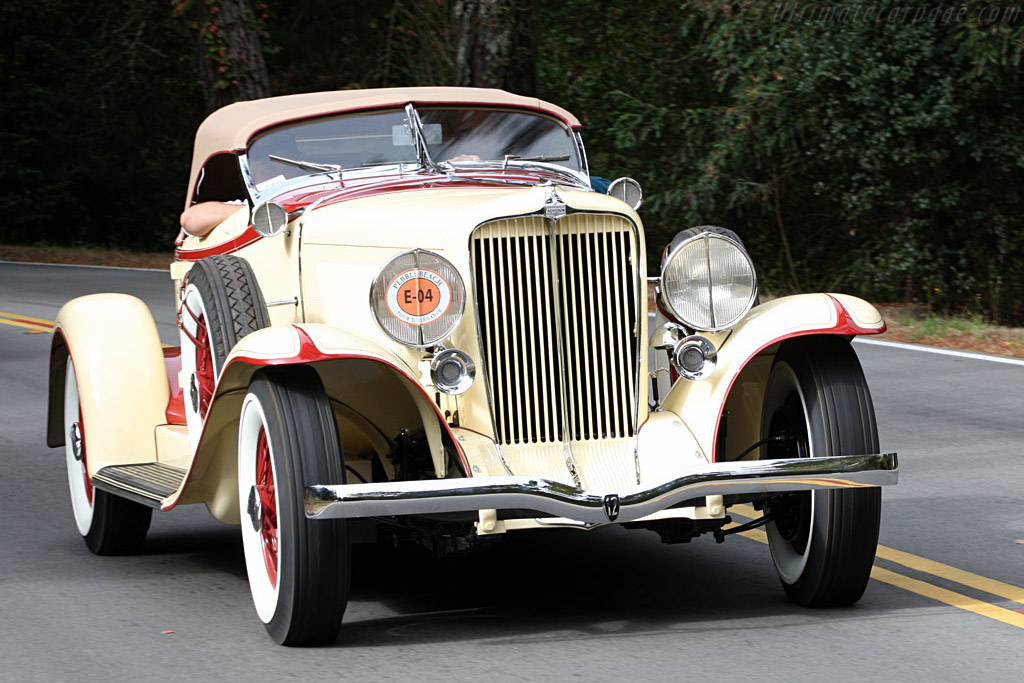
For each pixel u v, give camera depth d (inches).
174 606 350.9
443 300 312.8
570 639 309.6
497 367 315.3
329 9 1653.5
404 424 335.6
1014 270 1109.1
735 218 1240.8
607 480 313.0
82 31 2017.7
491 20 1066.1
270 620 311.1
